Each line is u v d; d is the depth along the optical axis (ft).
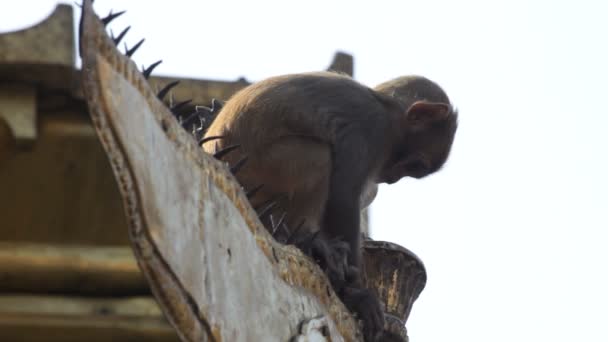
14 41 57.06
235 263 72.28
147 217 58.70
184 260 62.85
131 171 57.77
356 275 107.76
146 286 58.59
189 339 60.95
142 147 60.08
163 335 58.44
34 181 57.26
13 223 57.21
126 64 60.64
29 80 57.16
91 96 55.52
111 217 58.13
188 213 65.51
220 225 70.85
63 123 57.57
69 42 57.77
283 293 81.15
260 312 75.20
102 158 57.88
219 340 66.03
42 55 56.95
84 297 57.82
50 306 57.00
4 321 55.47
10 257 56.54
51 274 56.85
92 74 55.77
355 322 100.58
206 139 84.94
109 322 57.16
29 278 56.70
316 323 84.99
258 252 77.87
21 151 56.90
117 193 57.98
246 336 71.36
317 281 89.40
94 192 57.88
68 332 56.44
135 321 57.82
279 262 82.02
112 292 58.23
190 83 99.50
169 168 63.93
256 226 78.95
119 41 66.49
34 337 56.13
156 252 58.85
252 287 74.69
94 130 56.75
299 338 81.56
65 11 58.29
